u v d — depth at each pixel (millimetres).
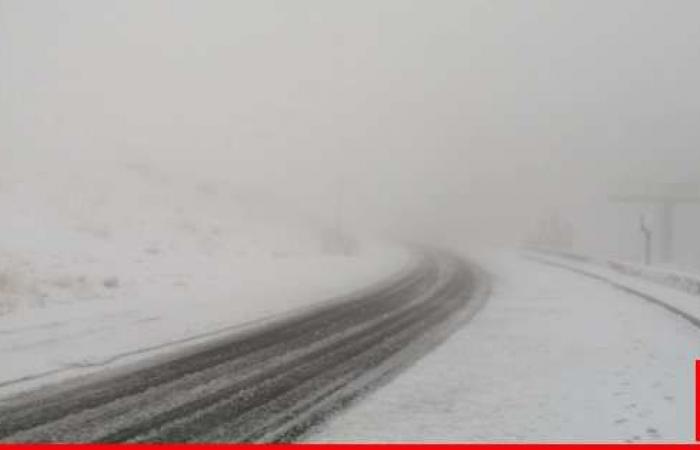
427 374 10023
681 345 12344
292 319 14672
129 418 7660
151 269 22391
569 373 10133
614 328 14250
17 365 9844
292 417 7824
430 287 22203
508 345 12328
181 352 11078
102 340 11711
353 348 11820
